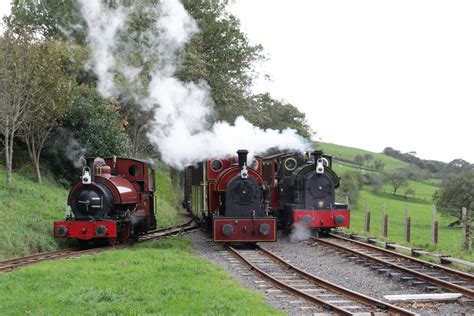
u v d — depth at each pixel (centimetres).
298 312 936
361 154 10788
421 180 9256
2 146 2478
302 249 1828
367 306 985
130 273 1192
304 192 2145
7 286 1035
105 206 1677
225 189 1862
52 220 1864
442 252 1662
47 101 2189
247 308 910
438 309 987
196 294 1004
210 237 2117
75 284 1070
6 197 1895
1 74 2028
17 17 3519
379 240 1991
